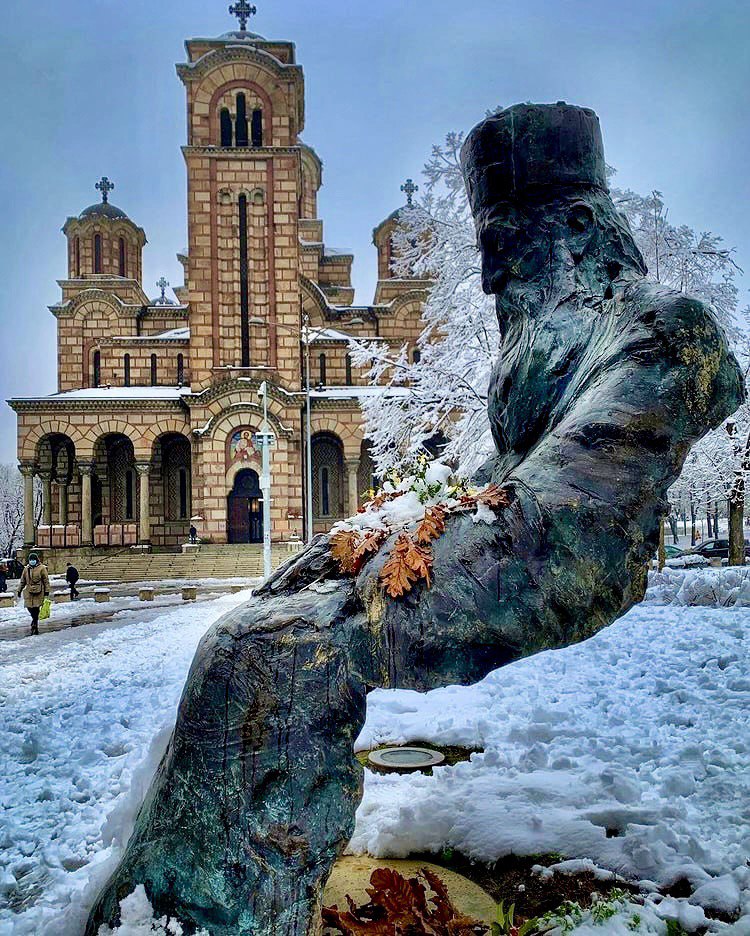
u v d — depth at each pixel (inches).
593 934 142.3
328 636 120.7
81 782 264.7
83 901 146.5
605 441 123.9
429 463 139.5
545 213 170.6
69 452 2009.1
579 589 116.9
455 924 142.2
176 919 121.4
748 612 534.6
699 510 1448.1
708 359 127.7
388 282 2087.8
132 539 1819.6
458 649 112.8
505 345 183.5
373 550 127.2
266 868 117.6
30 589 721.0
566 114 168.6
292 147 1838.1
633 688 351.6
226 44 1918.1
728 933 141.8
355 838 197.0
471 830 190.9
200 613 797.2
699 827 191.3
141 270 2311.8
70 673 473.1
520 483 124.0
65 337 2101.4
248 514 1958.7
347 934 138.8
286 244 1839.3
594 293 165.2
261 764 119.0
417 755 274.7
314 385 2021.4
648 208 820.6
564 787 219.0
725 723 282.7
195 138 1838.1
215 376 1819.6
